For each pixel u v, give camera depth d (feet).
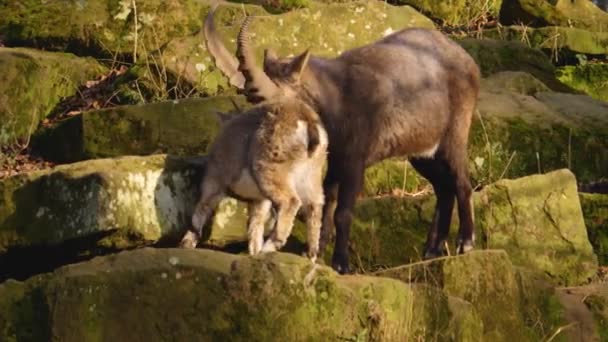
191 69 78.84
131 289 52.47
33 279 53.26
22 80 76.48
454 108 67.31
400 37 67.10
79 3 84.53
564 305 64.49
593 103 82.74
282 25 81.87
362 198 69.00
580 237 70.49
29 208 59.72
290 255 53.67
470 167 75.77
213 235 61.46
